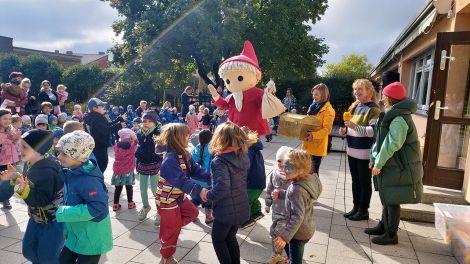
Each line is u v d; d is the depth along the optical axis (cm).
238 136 288
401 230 434
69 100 2992
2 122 500
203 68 2086
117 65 2486
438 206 407
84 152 245
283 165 317
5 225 428
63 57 4619
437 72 507
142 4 2086
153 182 452
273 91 449
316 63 2264
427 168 514
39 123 621
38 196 256
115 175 479
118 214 472
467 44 491
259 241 396
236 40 1730
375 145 397
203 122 1206
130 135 482
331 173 746
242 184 295
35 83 3038
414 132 373
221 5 1712
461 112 502
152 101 2417
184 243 388
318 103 498
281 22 1922
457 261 351
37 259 272
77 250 251
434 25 720
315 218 471
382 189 384
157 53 1797
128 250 368
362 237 411
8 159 507
